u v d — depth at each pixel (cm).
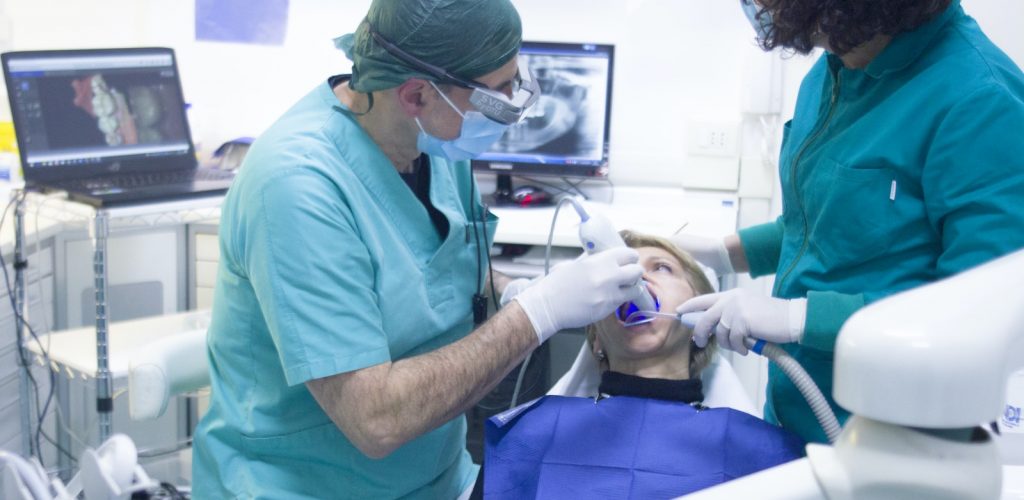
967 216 119
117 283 283
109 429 227
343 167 130
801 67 277
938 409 38
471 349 125
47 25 302
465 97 128
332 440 135
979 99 119
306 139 129
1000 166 117
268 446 136
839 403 41
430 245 142
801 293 140
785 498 44
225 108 308
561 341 285
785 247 149
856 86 134
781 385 150
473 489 157
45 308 268
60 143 246
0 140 278
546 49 284
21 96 242
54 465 277
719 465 150
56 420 278
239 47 305
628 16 291
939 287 43
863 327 40
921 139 123
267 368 134
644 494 149
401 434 120
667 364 172
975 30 128
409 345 137
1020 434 117
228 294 135
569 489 151
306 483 137
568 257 259
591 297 131
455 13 122
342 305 121
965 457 41
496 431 158
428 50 123
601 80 283
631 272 134
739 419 156
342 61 303
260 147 129
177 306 293
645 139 298
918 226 127
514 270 250
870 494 43
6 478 108
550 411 161
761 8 128
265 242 121
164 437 293
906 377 38
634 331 167
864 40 119
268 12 302
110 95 256
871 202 128
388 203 136
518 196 284
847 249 131
